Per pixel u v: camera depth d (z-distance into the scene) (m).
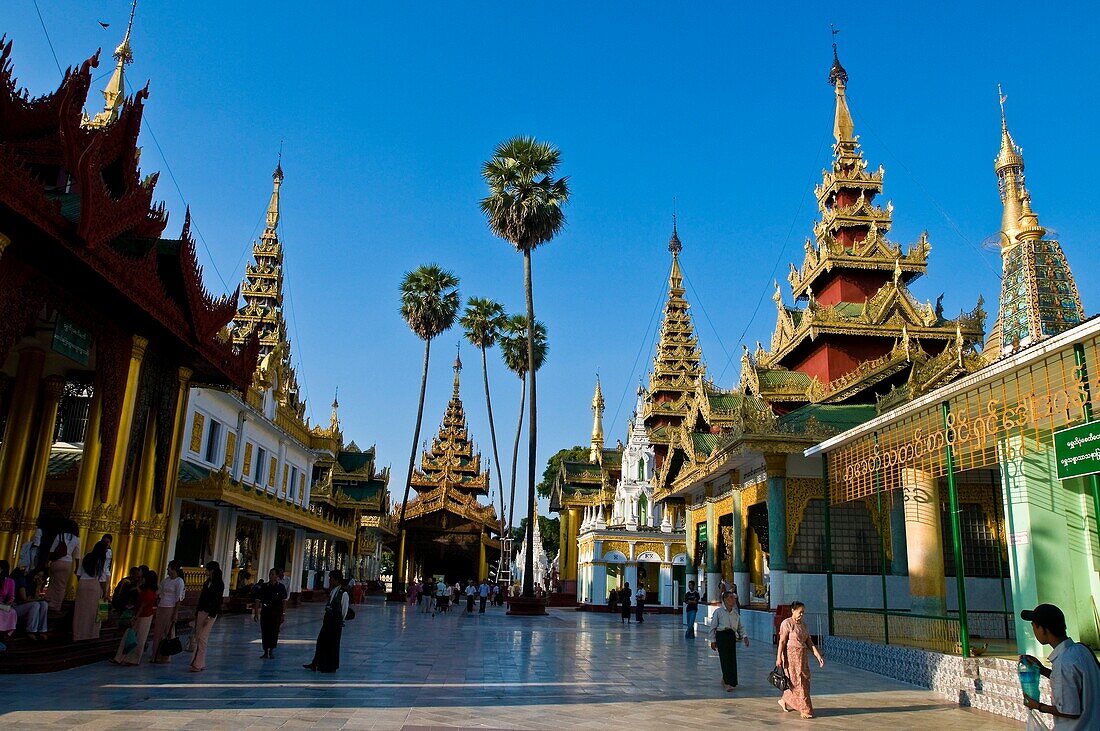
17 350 19.23
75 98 13.16
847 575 23.75
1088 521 13.34
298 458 43.31
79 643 14.17
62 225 13.12
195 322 18.41
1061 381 11.72
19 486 18.42
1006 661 12.52
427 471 83.44
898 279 29.73
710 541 32.66
